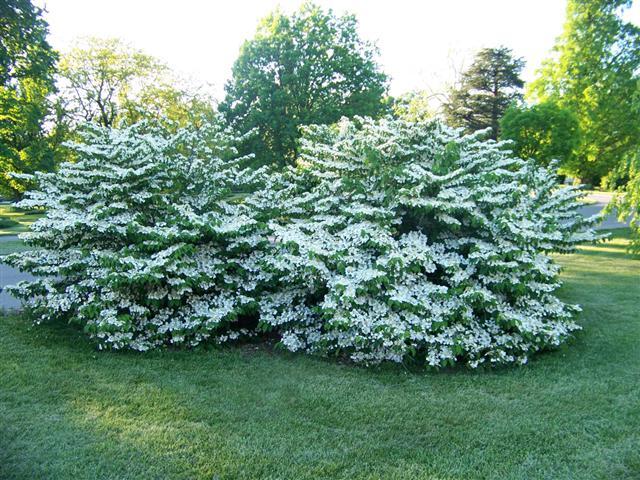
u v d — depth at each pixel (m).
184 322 4.80
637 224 9.70
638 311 6.34
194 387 3.87
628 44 20.31
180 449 2.96
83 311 4.46
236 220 5.21
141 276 4.33
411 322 4.27
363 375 4.23
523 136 16.52
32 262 5.07
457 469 2.83
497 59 30.83
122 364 4.31
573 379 4.14
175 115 26.66
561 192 6.55
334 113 21.84
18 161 19.67
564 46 21.73
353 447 3.06
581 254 11.32
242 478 2.71
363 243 4.75
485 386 4.01
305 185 6.08
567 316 4.86
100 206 4.83
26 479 2.62
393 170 4.82
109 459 2.83
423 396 3.82
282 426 3.30
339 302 4.38
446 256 4.75
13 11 16.28
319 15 23.11
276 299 4.98
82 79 25.70
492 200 4.71
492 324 4.53
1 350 4.54
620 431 3.26
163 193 5.44
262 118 21.61
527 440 3.16
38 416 3.31
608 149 20.16
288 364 4.45
